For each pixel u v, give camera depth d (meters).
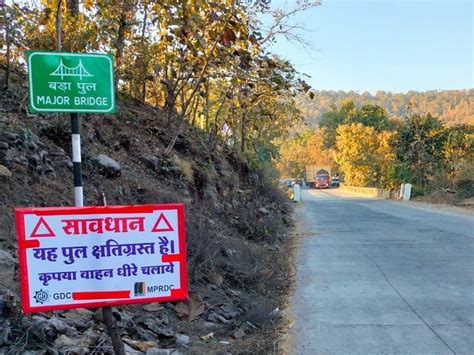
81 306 2.97
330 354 4.75
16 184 6.22
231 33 8.31
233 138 19.83
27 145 6.96
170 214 3.12
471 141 30.41
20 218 2.86
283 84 10.29
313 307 6.42
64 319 4.29
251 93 11.83
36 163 6.83
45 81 3.11
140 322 4.99
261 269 8.45
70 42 8.12
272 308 6.40
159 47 10.82
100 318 4.51
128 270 3.06
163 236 3.12
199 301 5.85
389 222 16.20
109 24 8.98
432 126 33.41
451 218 17.19
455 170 28.88
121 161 9.64
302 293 7.18
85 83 3.20
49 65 3.12
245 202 14.73
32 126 7.77
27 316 4.02
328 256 10.09
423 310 6.11
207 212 11.01
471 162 28.25
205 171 12.38
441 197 26.38
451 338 5.11
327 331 5.44
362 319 5.83
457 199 25.00
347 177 65.50
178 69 12.32
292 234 13.94
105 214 3.01
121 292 3.04
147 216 3.08
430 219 16.95
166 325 5.25
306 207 25.50
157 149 11.24
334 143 91.69
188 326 5.42
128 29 10.01
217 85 15.38
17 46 8.11
